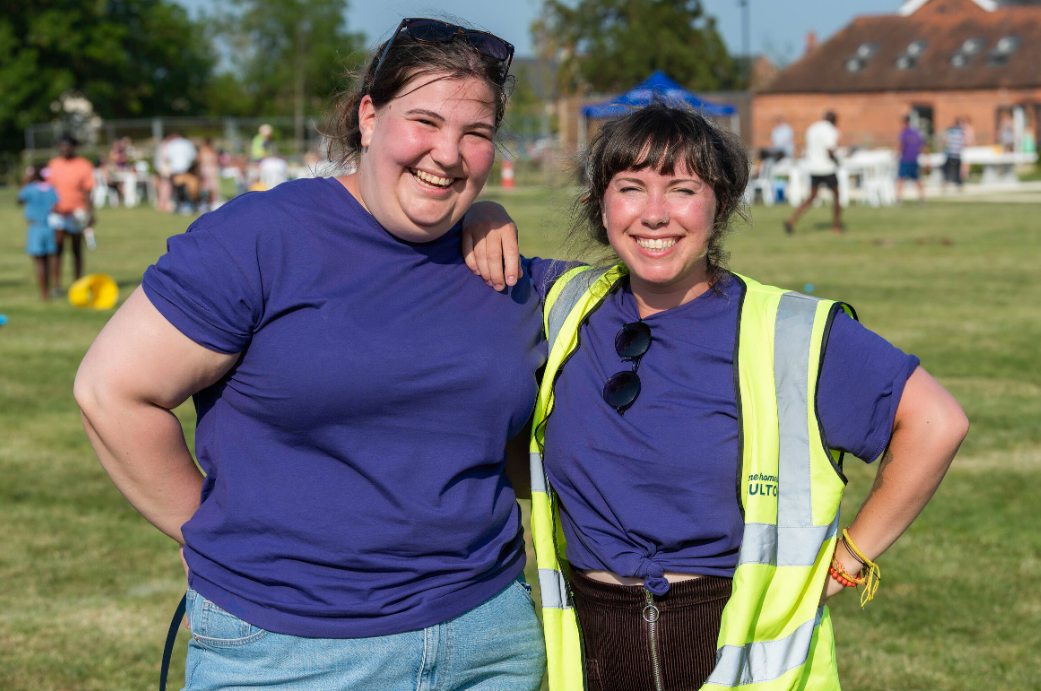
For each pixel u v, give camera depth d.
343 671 1.93
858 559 2.11
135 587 4.22
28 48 45.81
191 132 37.41
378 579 1.95
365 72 2.02
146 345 1.89
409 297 1.99
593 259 2.27
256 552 1.94
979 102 49.81
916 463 1.98
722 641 1.93
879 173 24.64
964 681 3.42
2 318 9.87
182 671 3.56
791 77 52.97
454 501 1.99
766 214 21.66
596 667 2.15
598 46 61.09
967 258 13.58
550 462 2.17
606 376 2.10
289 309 1.92
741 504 1.97
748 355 2.01
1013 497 5.04
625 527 2.05
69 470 5.64
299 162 33.75
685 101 2.14
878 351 1.96
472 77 1.91
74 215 11.92
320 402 1.90
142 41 50.44
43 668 3.53
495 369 2.02
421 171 1.93
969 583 4.16
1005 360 7.64
